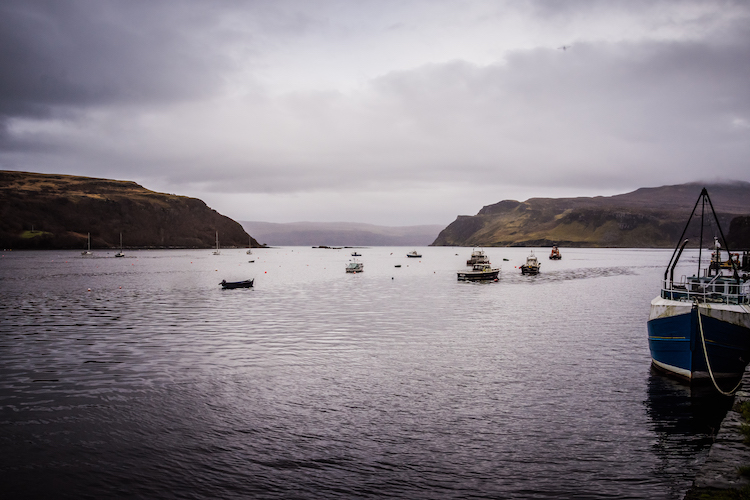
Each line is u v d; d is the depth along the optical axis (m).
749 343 26.73
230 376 28.75
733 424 19.00
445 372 29.66
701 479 14.38
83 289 86.38
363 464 17.78
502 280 112.69
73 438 20.02
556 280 112.75
